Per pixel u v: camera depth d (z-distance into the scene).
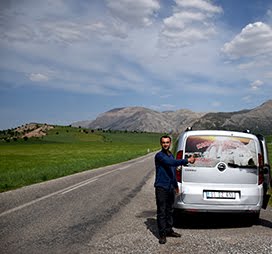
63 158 57.00
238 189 8.29
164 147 7.51
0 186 16.59
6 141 184.88
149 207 11.23
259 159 8.55
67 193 14.39
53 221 8.99
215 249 6.51
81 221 9.02
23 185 17.77
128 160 45.59
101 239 7.27
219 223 9.04
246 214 8.50
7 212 10.17
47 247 6.70
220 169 8.35
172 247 6.70
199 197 8.23
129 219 9.31
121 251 6.44
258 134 9.32
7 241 7.13
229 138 8.58
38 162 46.81
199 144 8.55
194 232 8.01
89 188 16.16
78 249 6.57
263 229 8.29
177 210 8.44
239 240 7.17
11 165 41.12
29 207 11.02
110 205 11.52
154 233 7.81
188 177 8.40
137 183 18.52
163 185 7.28
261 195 8.42
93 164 33.78
